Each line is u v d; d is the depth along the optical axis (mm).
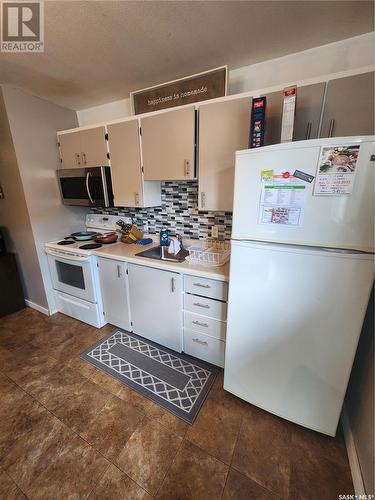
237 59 1673
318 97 1272
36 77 1884
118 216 2631
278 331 1260
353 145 917
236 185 1186
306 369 1237
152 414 1457
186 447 1271
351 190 958
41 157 2324
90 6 1172
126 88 2111
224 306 1610
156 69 1793
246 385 1452
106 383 1687
